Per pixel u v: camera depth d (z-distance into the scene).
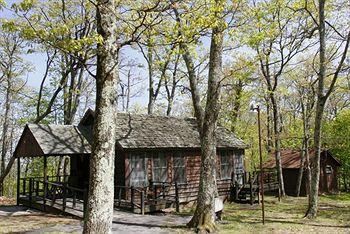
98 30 8.97
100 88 8.79
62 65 27.02
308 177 30.27
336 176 37.97
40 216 17.55
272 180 34.03
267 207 23.64
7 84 36.34
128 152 21.89
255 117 48.38
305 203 26.11
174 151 24.41
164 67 25.25
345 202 28.09
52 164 45.59
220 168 27.39
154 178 23.06
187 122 27.91
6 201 25.48
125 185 21.52
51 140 20.69
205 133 15.30
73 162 24.86
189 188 24.94
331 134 37.88
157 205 20.17
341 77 30.23
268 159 38.09
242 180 28.84
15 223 15.63
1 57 32.66
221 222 17.06
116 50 9.02
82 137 22.19
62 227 14.76
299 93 35.41
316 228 16.39
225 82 27.16
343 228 16.50
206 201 14.99
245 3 14.19
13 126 45.38
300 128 44.50
